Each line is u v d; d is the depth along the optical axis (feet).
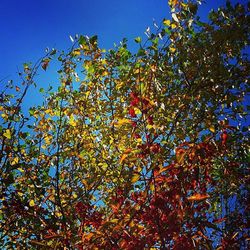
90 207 23.30
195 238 20.95
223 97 25.39
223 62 25.70
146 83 24.64
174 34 25.64
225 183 27.68
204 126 23.21
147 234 20.20
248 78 26.12
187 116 23.99
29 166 26.30
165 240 19.99
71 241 22.35
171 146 21.38
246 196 27.71
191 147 20.66
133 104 21.94
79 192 25.16
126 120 22.12
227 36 25.44
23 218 25.41
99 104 28.73
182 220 19.94
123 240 19.93
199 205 21.63
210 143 21.65
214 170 27.17
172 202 20.24
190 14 24.00
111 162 24.94
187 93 24.54
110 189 27.14
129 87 25.12
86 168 27.17
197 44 25.77
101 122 28.35
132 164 22.41
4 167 25.26
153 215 19.99
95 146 27.37
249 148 27.07
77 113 28.96
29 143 27.37
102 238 20.89
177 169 20.36
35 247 24.72
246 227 27.04
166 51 25.46
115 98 27.61
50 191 26.71
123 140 25.64
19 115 26.94
